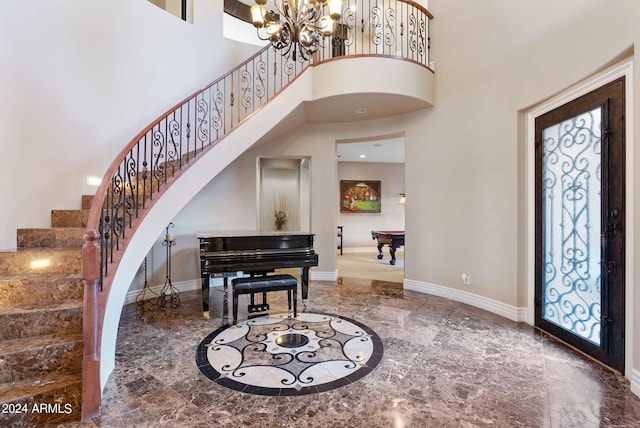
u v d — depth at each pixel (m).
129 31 4.04
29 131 3.07
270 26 2.78
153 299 4.31
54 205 3.29
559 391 2.12
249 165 5.35
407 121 4.84
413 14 4.91
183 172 3.56
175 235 4.75
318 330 3.18
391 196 9.77
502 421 1.82
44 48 3.20
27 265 2.51
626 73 2.29
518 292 3.41
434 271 4.50
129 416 1.85
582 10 2.58
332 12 2.57
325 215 5.42
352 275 5.91
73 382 1.84
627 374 2.26
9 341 1.99
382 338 2.99
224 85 4.81
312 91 4.35
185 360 2.55
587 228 2.65
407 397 2.06
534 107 3.23
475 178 3.89
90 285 1.88
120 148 3.94
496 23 3.57
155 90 4.32
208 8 4.96
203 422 1.81
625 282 2.31
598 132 2.52
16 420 1.70
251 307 3.54
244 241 3.79
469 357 2.61
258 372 2.36
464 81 4.02
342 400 2.02
